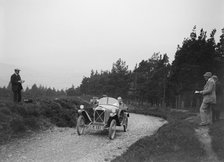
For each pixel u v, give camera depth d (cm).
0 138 1432
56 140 1545
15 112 1738
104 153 1295
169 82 5216
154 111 4619
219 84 1616
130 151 1224
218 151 1161
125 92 7088
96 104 1889
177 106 5306
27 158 1184
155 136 1391
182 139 1291
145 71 6531
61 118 2047
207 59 4203
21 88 1973
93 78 9394
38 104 2064
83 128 1759
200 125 1458
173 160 1088
